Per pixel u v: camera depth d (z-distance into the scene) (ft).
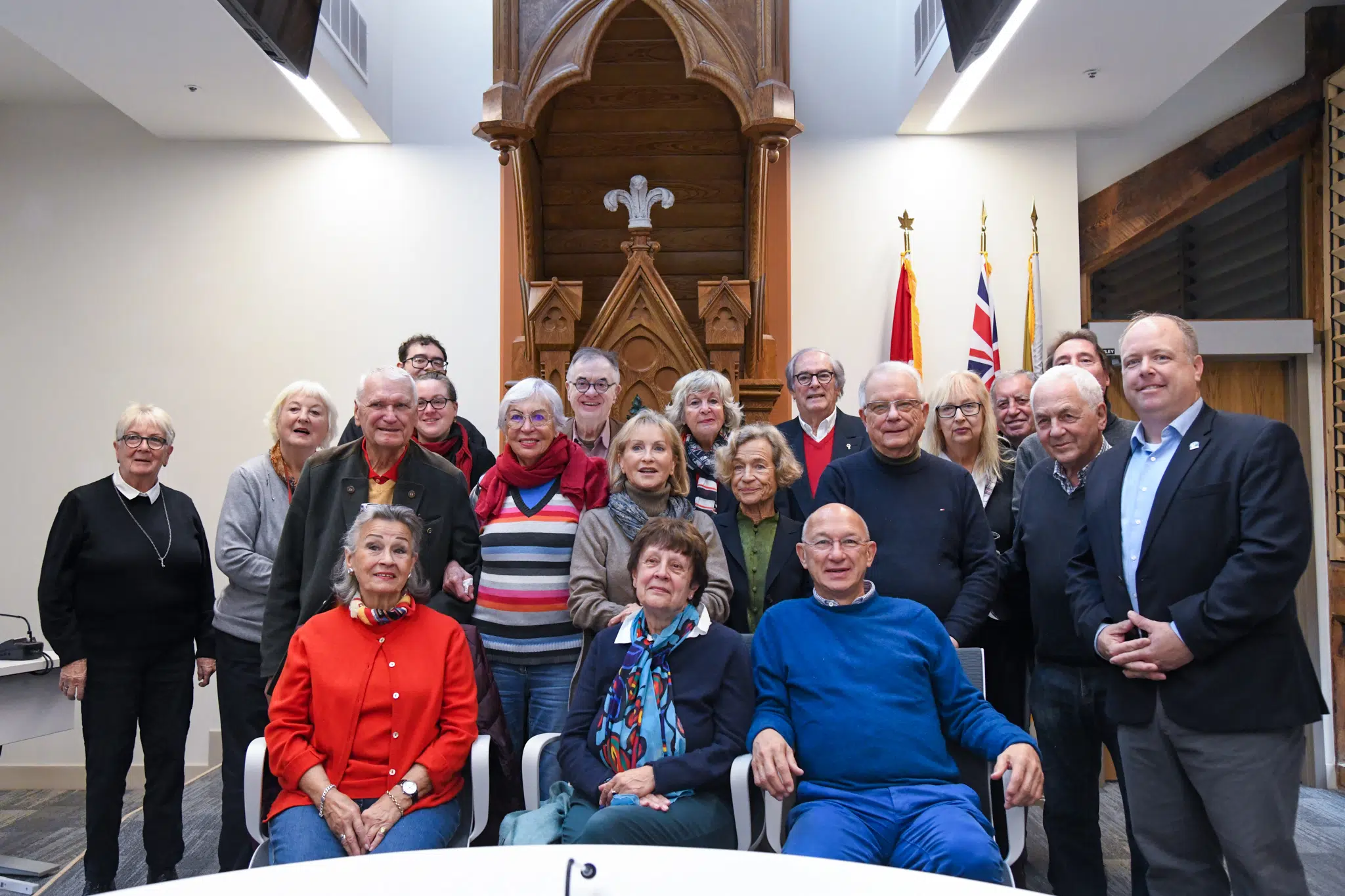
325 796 7.70
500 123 13.47
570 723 8.21
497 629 9.36
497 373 16.75
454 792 8.21
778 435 9.76
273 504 10.76
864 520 9.46
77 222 16.98
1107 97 15.53
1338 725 16.43
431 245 16.88
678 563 8.11
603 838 7.20
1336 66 16.79
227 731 10.31
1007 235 16.78
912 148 16.93
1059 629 9.08
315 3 12.76
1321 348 16.90
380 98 16.43
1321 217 16.84
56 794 16.49
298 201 16.94
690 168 15.69
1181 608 7.37
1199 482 7.59
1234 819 7.29
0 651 11.90
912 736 7.75
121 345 16.87
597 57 15.05
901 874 4.51
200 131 16.61
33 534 16.75
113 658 11.16
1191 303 18.42
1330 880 11.75
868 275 16.80
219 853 10.17
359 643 8.30
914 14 15.92
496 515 9.76
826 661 8.03
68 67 14.23
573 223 15.81
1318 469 16.92
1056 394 9.06
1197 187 16.89
